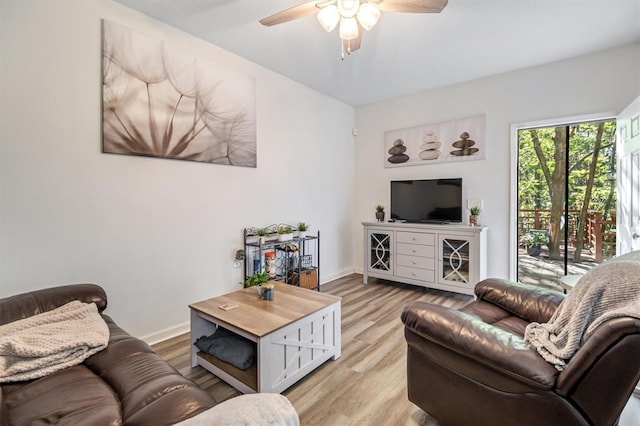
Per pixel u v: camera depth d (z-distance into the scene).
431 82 3.74
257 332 1.69
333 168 4.36
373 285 4.07
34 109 1.90
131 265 2.35
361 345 2.40
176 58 2.56
